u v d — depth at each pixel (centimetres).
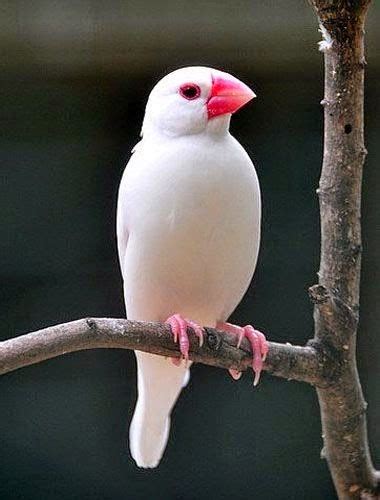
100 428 855
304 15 819
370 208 873
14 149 855
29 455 848
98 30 821
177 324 436
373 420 857
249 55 840
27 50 827
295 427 858
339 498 487
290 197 862
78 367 855
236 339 446
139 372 561
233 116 862
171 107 488
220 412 861
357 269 438
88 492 852
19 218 856
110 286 861
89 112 858
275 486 858
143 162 489
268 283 863
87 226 862
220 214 477
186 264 488
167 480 856
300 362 441
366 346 865
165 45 831
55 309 855
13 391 848
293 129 862
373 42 831
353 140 426
